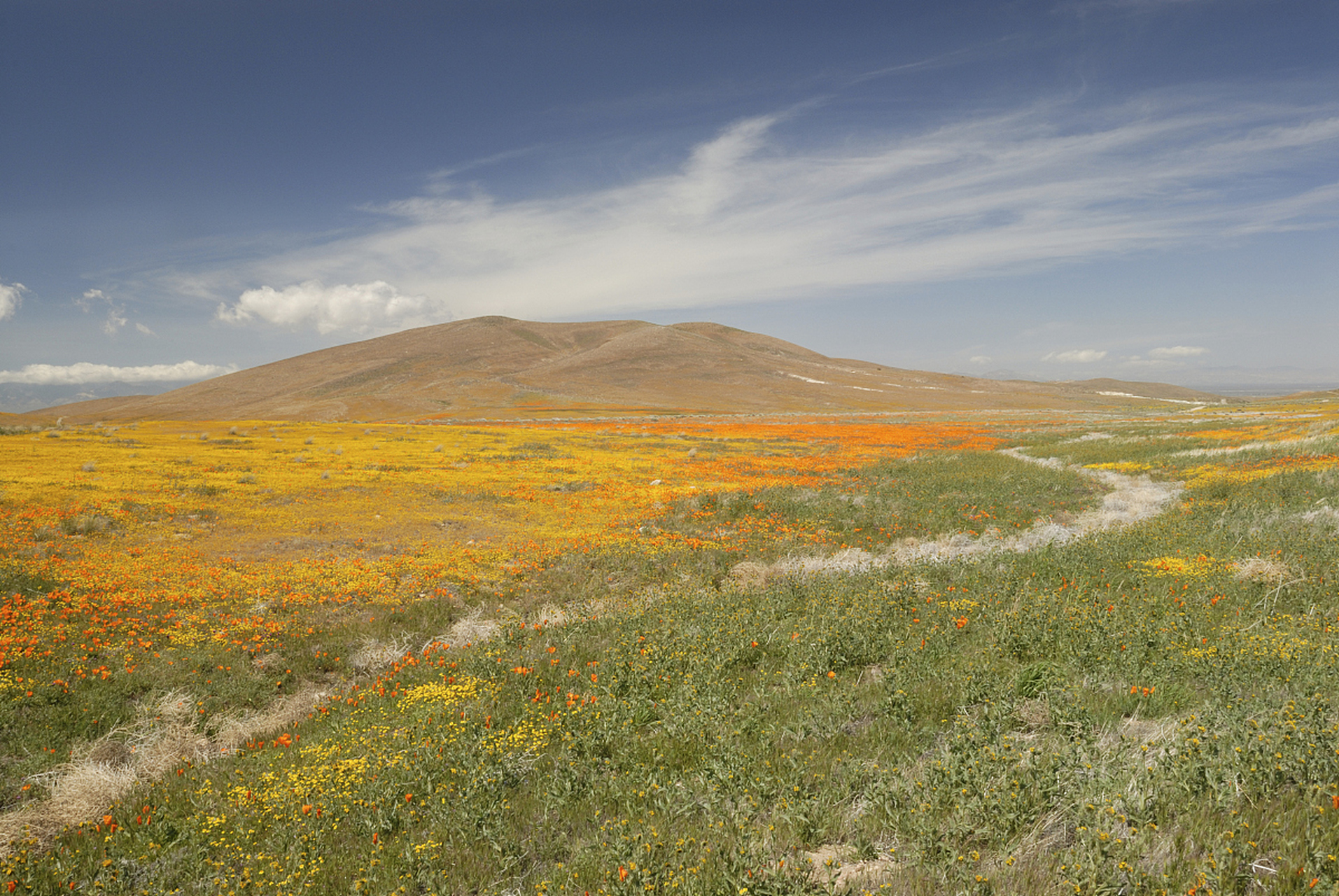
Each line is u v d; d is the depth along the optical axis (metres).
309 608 14.06
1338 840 3.88
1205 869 3.75
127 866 5.79
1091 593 11.20
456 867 5.18
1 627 11.70
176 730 9.09
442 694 9.12
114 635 12.05
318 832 5.94
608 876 4.40
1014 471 32.19
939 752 6.03
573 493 28.59
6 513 19.59
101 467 29.14
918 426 77.81
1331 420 40.25
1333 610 9.38
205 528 20.42
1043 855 4.31
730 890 4.19
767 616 11.53
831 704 7.51
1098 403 162.62
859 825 4.97
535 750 7.24
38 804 7.31
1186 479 26.47
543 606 14.77
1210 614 9.62
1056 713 6.31
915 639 9.44
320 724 9.16
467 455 41.06
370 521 22.62
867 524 21.53
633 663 9.59
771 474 34.97
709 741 6.88
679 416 114.44
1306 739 4.86
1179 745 5.21
